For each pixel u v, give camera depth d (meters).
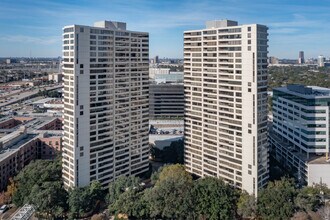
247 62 190.62
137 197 179.00
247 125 194.25
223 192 173.00
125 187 193.12
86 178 199.88
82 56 191.75
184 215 167.88
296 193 175.75
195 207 169.00
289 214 162.38
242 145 198.12
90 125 199.38
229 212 167.75
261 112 193.75
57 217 178.88
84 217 181.88
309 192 184.38
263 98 194.75
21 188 191.25
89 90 196.88
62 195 182.38
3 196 193.25
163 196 171.50
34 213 179.62
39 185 193.38
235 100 199.25
